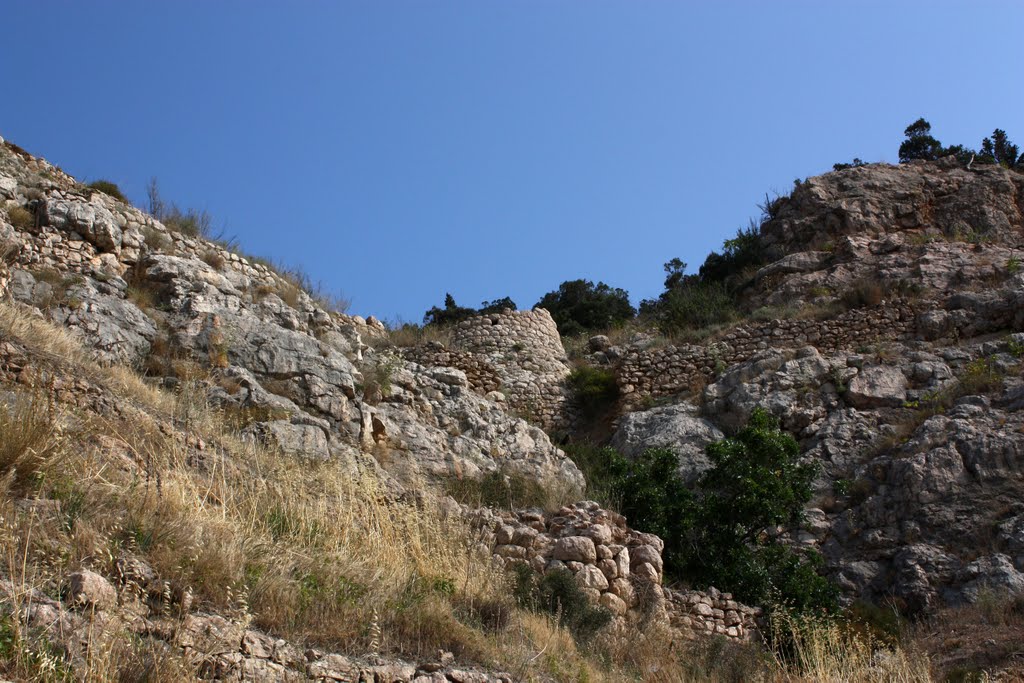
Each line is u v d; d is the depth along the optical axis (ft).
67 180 72.23
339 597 33.47
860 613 60.13
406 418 64.69
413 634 33.53
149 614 27.58
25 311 52.11
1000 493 68.90
